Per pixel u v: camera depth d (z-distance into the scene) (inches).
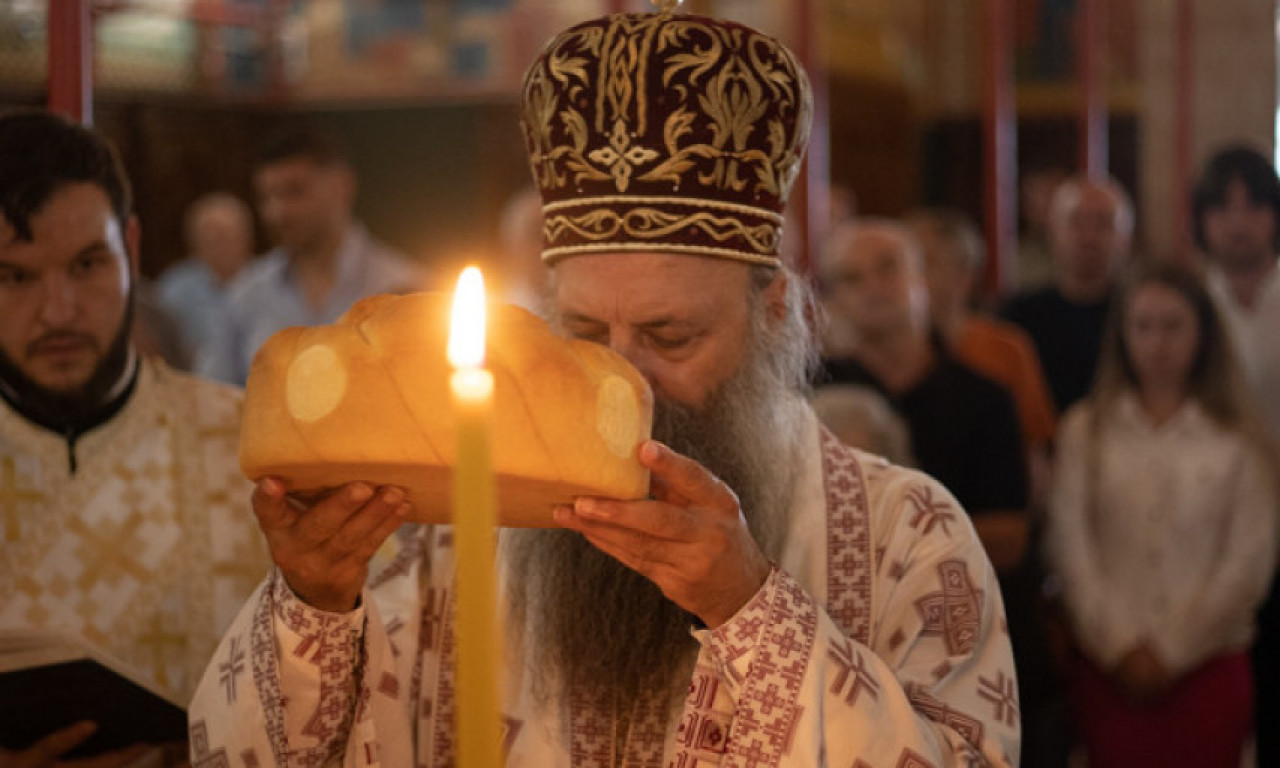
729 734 49.3
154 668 66.2
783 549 57.9
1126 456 133.7
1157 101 374.6
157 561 66.9
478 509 27.3
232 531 68.3
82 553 65.6
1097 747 132.0
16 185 60.2
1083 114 266.2
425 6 370.6
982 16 432.8
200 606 67.2
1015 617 128.0
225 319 183.0
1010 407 132.2
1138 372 135.2
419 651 59.4
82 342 63.3
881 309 132.5
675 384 56.3
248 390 40.7
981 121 435.5
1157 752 129.2
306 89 374.0
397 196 370.0
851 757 48.9
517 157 364.5
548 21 370.0
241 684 51.5
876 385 132.6
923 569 57.1
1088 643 131.6
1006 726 54.1
